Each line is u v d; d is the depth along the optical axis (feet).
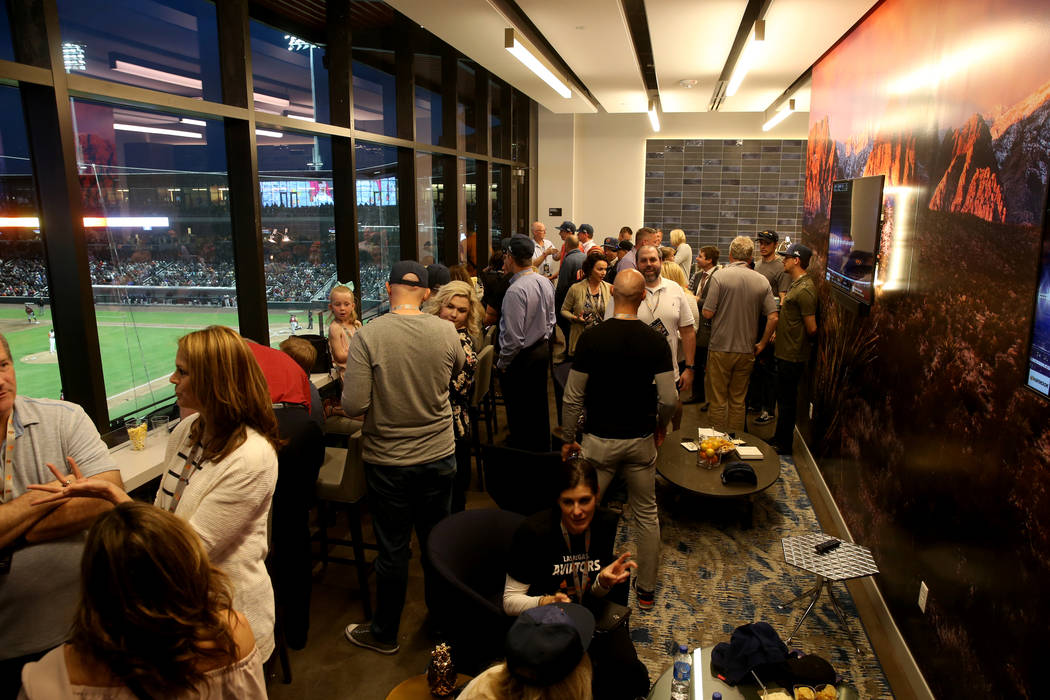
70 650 3.60
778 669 6.73
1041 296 5.59
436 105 21.71
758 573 11.27
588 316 17.28
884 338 10.73
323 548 10.14
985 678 6.60
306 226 14.29
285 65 13.84
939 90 8.79
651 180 37.47
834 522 13.17
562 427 9.98
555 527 6.42
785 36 15.46
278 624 8.25
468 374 10.48
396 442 8.50
